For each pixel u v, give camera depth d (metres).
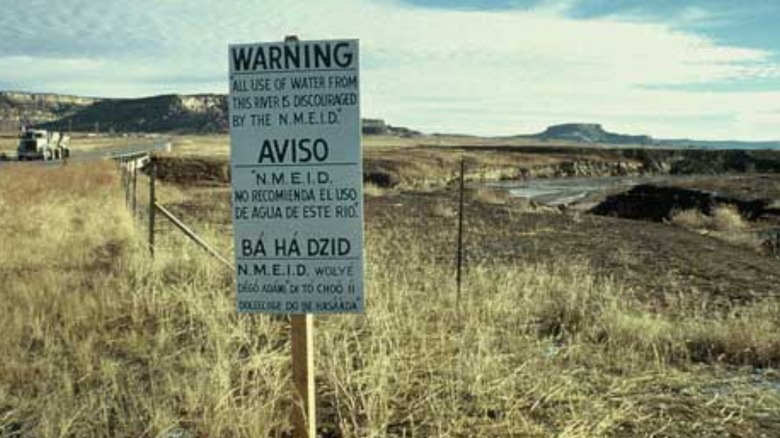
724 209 32.25
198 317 9.73
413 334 8.70
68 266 13.81
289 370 7.56
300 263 5.48
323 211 5.43
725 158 112.69
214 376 6.99
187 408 6.61
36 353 8.39
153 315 10.05
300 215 5.45
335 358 7.46
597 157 111.75
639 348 8.80
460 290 11.00
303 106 5.38
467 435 6.27
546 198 57.28
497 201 40.53
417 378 7.53
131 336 8.99
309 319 5.74
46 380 7.48
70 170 42.50
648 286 13.83
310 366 5.75
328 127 5.37
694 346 9.06
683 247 21.05
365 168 74.56
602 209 44.88
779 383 7.82
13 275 12.47
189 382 7.21
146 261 13.01
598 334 9.39
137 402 6.82
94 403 6.79
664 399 7.21
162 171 55.72
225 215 26.47
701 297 12.70
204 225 21.36
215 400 6.54
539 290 11.41
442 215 30.27
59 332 9.07
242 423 6.11
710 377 7.92
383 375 6.89
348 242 5.43
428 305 10.24
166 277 12.54
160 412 6.34
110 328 9.55
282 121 5.41
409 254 17.08
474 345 8.30
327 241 5.45
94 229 18.34
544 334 9.58
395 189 56.31
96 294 10.85
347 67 5.32
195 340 8.73
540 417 6.66
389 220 27.83
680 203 41.06
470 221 27.72
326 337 8.30
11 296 10.68
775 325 9.92
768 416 6.88
